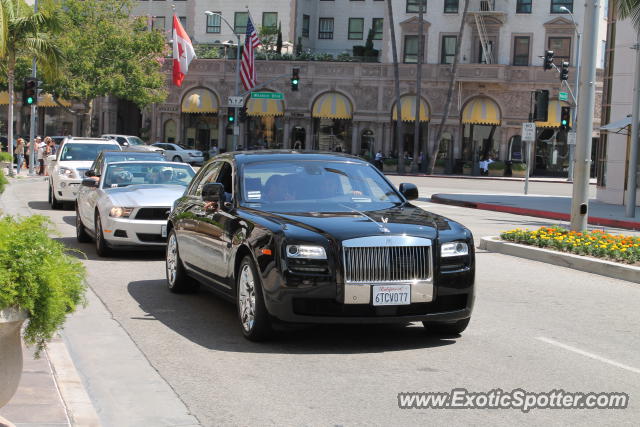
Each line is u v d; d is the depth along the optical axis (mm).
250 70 52000
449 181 49875
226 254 8828
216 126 65500
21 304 4699
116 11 56188
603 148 33344
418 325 9156
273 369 7195
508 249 15852
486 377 7020
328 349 7961
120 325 8883
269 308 7801
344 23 68000
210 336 8469
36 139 45250
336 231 7789
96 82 54406
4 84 57438
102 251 14070
